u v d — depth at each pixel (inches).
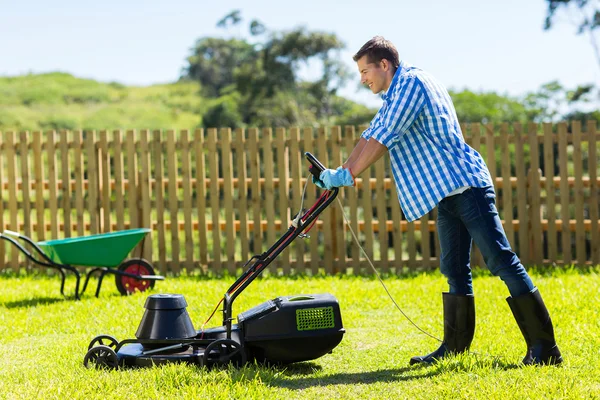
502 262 160.2
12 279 350.3
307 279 336.5
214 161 375.2
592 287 264.5
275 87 1804.9
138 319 234.5
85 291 308.5
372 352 190.4
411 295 276.4
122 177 379.6
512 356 170.2
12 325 236.1
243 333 168.9
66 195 382.6
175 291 296.0
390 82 166.7
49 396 142.6
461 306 171.2
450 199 162.7
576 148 364.5
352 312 246.2
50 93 2229.3
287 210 373.7
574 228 368.8
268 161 372.8
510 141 366.3
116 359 166.1
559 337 191.2
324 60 1851.6
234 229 376.8
